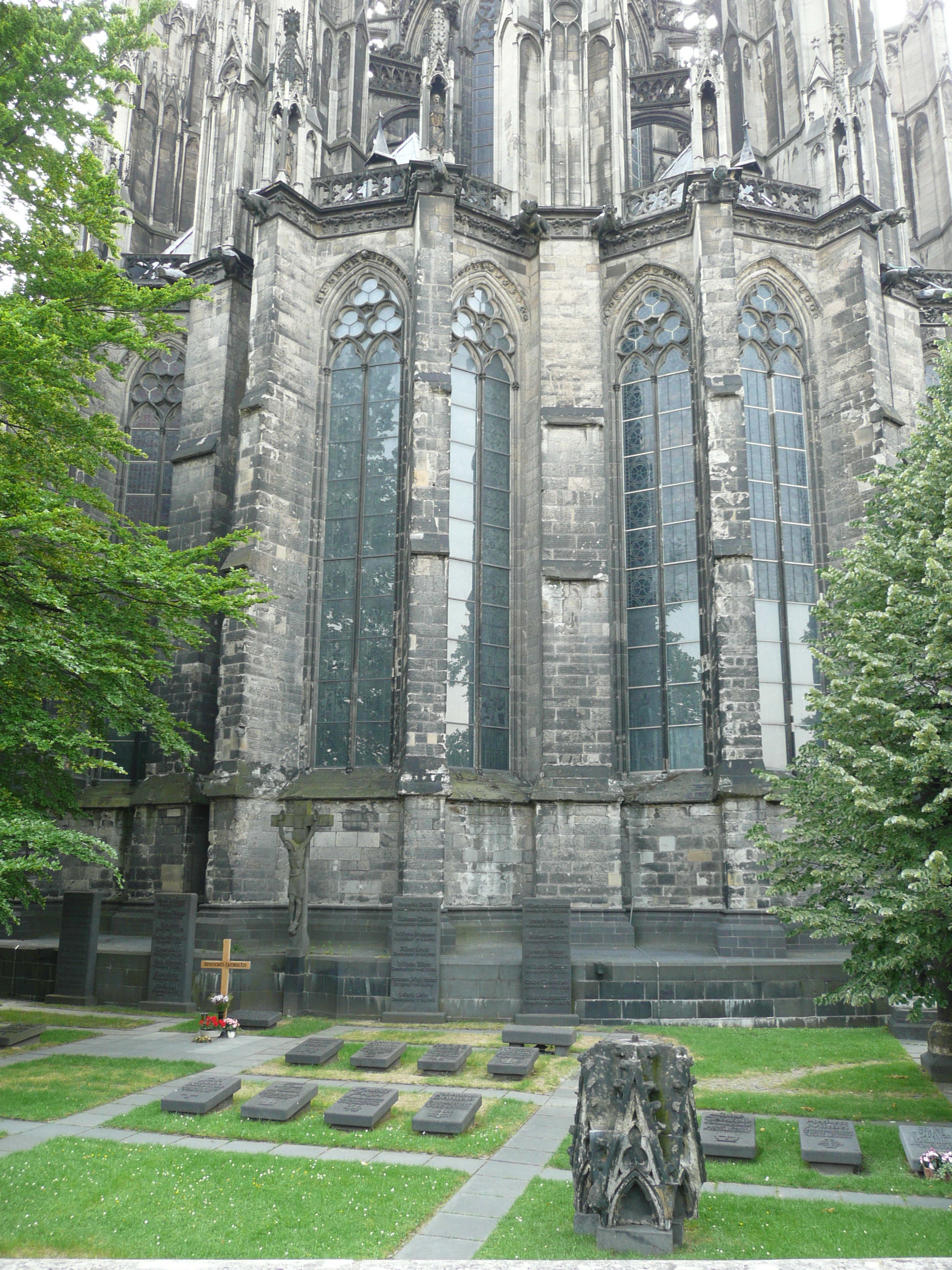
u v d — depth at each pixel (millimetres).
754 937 25953
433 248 30812
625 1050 10641
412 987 22844
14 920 17484
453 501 31953
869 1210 10984
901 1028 21281
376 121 48094
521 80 35438
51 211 21984
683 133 49688
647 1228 9805
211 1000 21859
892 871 15617
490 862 28969
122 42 22047
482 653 31578
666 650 31750
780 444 33219
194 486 33375
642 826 29641
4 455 19875
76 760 17906
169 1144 13570
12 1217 10758
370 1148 13438
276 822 25156
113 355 36938
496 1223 10711
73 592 18828
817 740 18344
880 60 39875
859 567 17578
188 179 50375
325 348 33188
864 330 32531
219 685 31750
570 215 33281
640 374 33906
